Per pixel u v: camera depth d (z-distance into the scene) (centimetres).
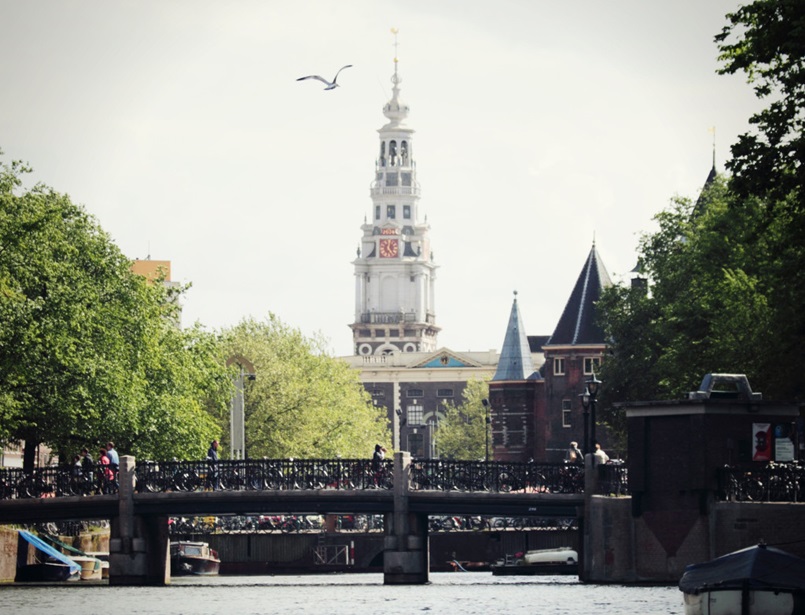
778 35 6562
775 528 7581
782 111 6712
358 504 9488
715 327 9831
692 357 10475
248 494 9488
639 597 7338
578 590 7988
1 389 9619
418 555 9488
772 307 9156
